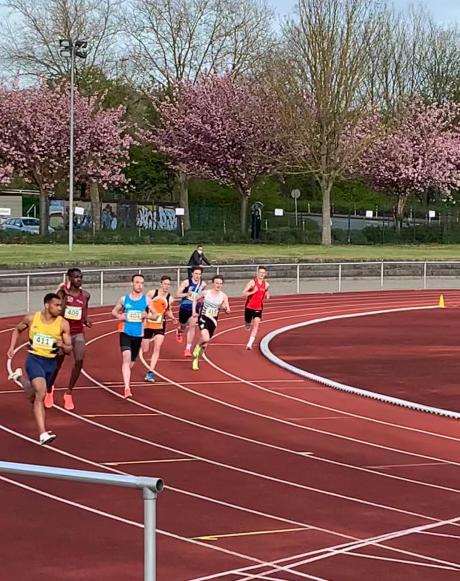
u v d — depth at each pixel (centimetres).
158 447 1231
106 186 5394
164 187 6234
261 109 5312
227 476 1082
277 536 855
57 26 5525
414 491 1024
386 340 2430
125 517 899
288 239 5141
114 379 1767
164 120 5603
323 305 3275
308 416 1468
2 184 5219
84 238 4747
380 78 6606
